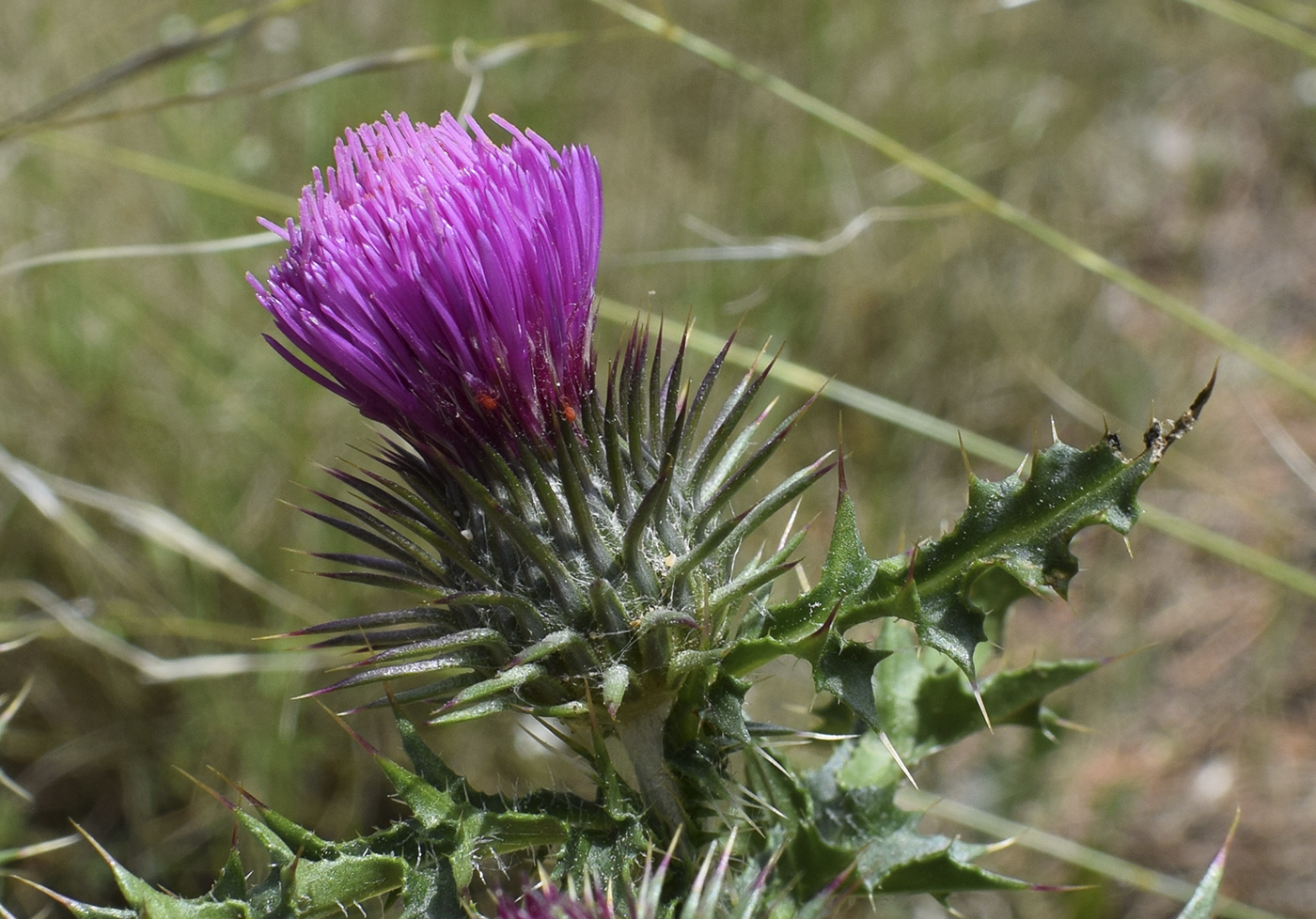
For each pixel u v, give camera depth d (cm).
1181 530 387
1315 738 496
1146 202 706
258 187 559
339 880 180
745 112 641
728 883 204
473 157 203
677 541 203
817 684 184
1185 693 517
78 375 485
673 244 579
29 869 414
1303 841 460
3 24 565
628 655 194
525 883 189
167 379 489
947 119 662
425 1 631
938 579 191
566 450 197
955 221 625
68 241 510
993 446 397
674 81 660
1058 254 634
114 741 430
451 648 193
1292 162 732
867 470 556
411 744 190
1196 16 787
